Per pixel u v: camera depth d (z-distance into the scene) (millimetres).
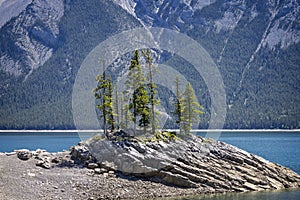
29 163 56781
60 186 49438
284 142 155875
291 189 56188
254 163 60719
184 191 52375
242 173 58344
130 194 49844
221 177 55781
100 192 49219
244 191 54156
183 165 55562
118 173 54562
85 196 47750
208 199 49656
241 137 193625
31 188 47969
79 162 57562
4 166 54656
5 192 45969
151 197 49812
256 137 193750
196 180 54375
